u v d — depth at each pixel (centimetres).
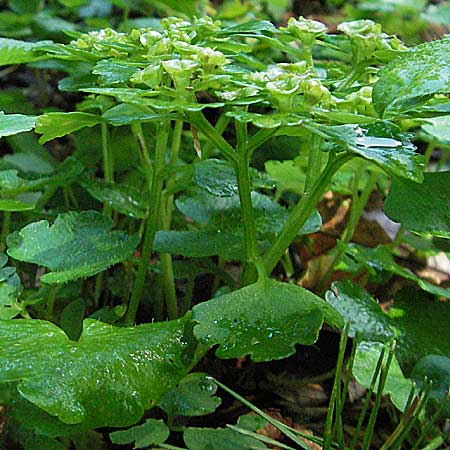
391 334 36
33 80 74
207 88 34
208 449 34
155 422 34
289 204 47
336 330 41
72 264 35
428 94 32
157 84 33
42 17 58
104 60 35
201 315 33
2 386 33
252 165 45
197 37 37
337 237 47
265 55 54
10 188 39
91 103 42
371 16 67
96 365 32
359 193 51
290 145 44
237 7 64
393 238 49
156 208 36
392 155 32
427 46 34
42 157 53
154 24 54
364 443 34
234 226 38
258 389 39
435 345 36
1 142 59
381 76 33
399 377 35
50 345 32
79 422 31
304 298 34
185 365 33
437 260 48
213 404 35
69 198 45
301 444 34
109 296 42
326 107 33
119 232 36
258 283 34
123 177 47
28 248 36
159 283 41
